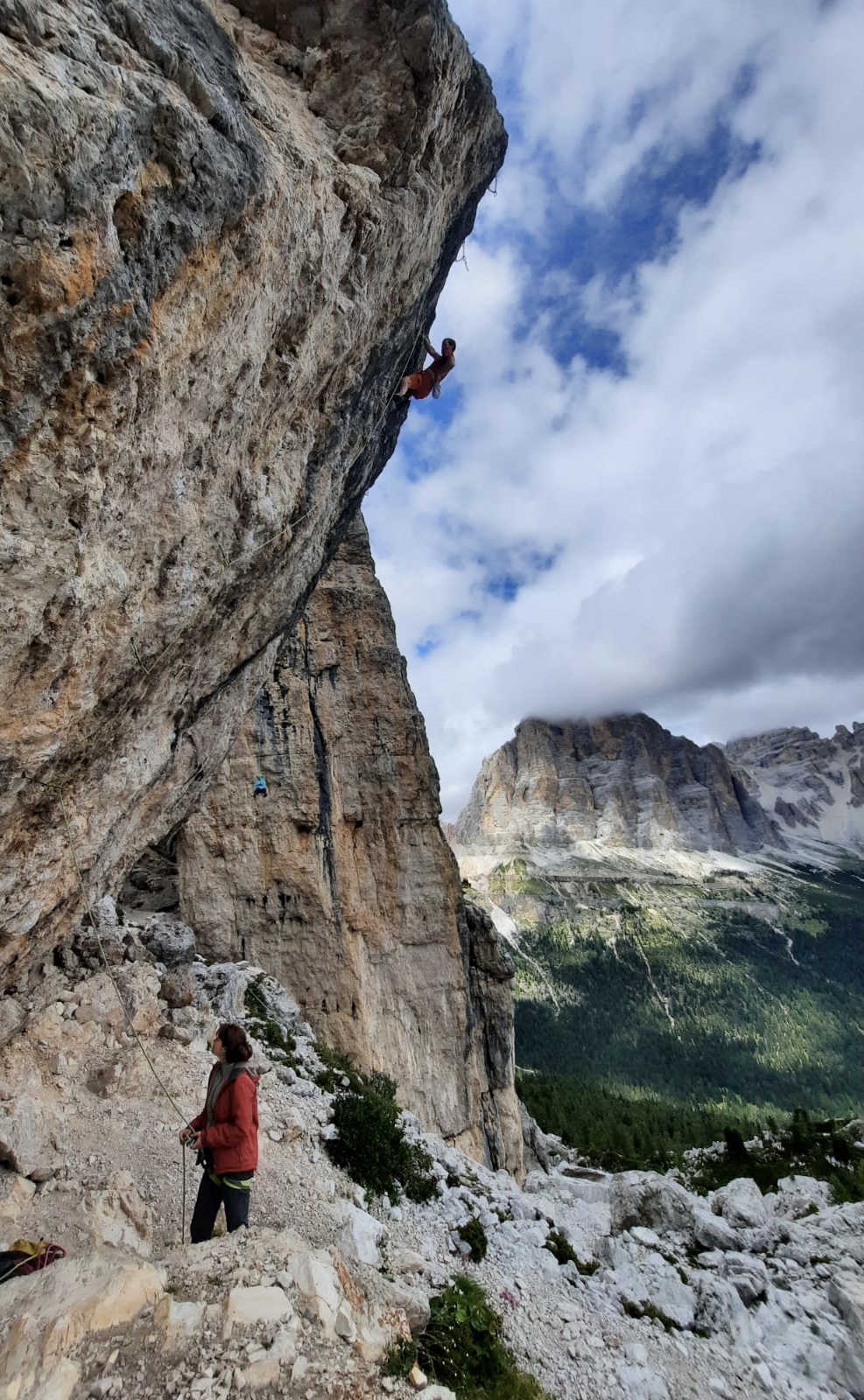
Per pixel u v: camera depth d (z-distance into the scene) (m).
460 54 8.93
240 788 24.52
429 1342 7.59
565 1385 8.49
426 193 9.70
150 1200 8.70
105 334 4.52
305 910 23.91
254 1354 4.74
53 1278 5.35
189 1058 12.30
